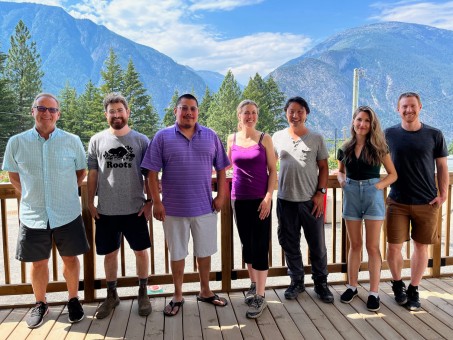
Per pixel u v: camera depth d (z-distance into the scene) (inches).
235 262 173.5
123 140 98.3
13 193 105.7
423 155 101.1
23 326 97.0
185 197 98.3
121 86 1968.5
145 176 103.9
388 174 102.8
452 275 126.7
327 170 107.6
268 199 101.3
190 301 110.3
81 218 98.7
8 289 107.3
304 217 107.4
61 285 109.5
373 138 100.0
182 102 96.4
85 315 102.7
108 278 103.7
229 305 108.2
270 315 102.3
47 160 92.0
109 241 99.8
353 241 107.8
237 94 2277.3
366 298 111.5
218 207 103.0
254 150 102.0
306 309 105.3
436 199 102.0
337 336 91.7
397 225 105.5
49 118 91.7
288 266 113.8
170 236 100.6
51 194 92.8
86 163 100.7
